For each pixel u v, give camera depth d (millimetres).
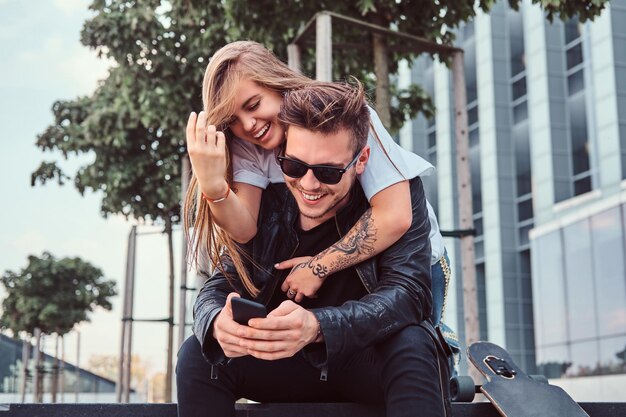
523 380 1915
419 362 1633
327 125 1681
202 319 1697
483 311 29453
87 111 10648
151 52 8719
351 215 1888
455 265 29031
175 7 7438
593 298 22453
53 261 23438
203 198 1874
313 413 1828
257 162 1988
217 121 1978
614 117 23531
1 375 22672
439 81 31156
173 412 1842
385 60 5875
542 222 25984
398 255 1789
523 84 28531
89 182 10891
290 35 6398
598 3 5762
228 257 1917
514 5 5980
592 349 22359
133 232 10906
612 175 23516
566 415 1800
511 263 27984
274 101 1973
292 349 1592
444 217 30203
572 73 25938
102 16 8734
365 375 1735
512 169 28547
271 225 1923
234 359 1757
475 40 30094
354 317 1622
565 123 26062
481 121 29297
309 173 1718
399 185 1828
